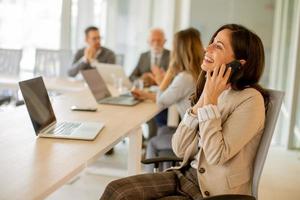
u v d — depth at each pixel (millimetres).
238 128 1603
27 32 5820
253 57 1682
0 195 1225
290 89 4555
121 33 6273
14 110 2555
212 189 1662
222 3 5578
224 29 1738
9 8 5781
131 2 6180
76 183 3229
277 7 5328
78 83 4059
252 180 1669
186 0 5715
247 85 1715
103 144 1832
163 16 6008
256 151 1678
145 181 1817
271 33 5477
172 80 2988
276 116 1639
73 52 5438
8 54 4820
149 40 4703
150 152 2844
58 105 2846
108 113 2623
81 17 5898
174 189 1838
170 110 3439
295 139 4594
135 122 2365
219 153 1581
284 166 3953
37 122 1928
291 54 4594
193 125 1811
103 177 3391
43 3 5738
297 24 4332
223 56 1691
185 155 1865
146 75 4031
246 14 5523
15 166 1487
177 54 2854
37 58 4973
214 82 1681
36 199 1220
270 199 3094
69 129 2061
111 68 3934
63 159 1587
